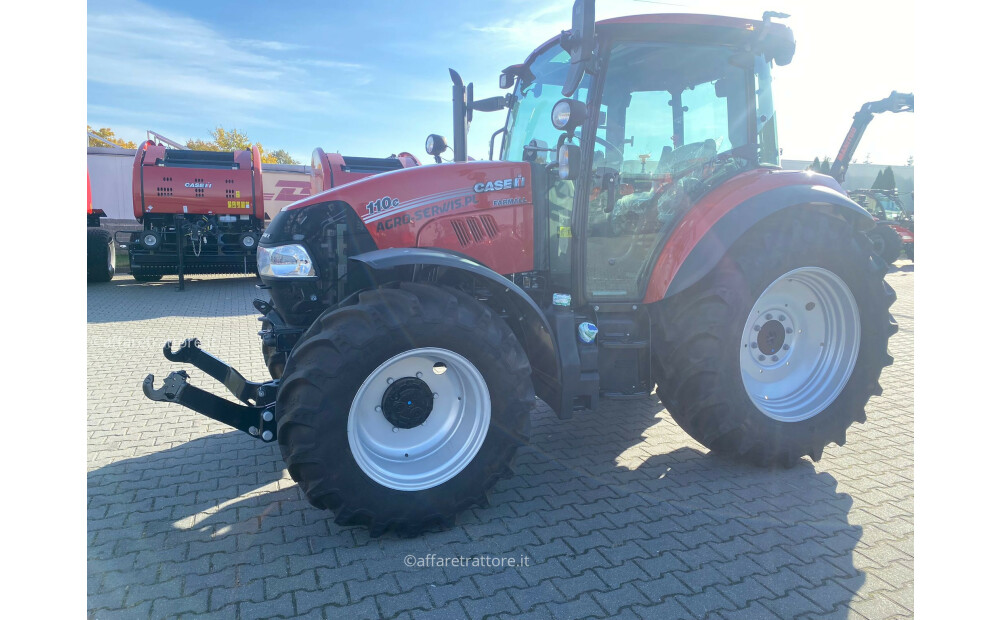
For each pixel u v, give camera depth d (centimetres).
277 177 1492
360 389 272
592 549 275
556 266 352
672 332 336
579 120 303
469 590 245
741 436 339
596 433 418
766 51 358
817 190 349
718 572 258
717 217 331
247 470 359
